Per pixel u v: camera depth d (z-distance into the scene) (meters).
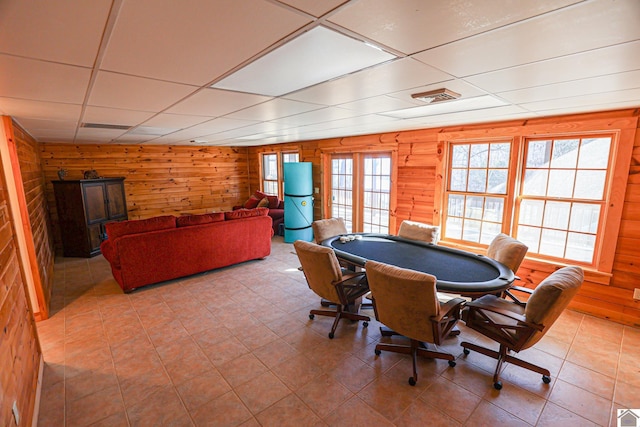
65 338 2.94
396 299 2.26
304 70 1.61
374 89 2.04
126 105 2.42
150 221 4.08
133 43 1.22
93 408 2.11
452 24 1.08
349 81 1.84
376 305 2.48
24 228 3.11
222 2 0.91
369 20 1.05
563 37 1.20
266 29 1.12
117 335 2.99
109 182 5.91
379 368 2.51
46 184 5.81
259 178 8.28
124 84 1.81
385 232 5.46
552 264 3.50
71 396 2.21
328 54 1.38
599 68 1.58
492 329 2.36
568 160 3.37
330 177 6.32
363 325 3.16
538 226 3.65
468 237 4.28
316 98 2.29
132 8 0.94
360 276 3.29
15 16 0.95
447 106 2.69
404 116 3.26
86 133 4.34
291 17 1.03
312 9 0.97
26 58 1.34
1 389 1.46
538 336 2.20
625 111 2.90
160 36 1.16
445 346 2.82
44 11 0.93
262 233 5.10
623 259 3.09
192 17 1.01
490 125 3.79
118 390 2.27
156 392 2.25
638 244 3.00
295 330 3.08
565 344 2.83
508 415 2.04
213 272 4.69
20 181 3.06
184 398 2.20
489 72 1.67
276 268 4.88
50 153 5.85
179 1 0.90
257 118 3.27
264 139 6.19
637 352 2.71
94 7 0.92
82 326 3.15
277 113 2.96
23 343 2.07
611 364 2.55
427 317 2.20
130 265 3.87
